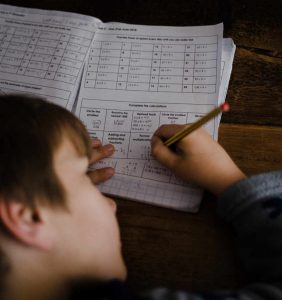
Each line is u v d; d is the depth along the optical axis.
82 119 0.68
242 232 0.56
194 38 0.72
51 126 0.51
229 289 0.56
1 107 0.51
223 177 0.60
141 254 0.59
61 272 0.52
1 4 0.79
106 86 0.70
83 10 0.78
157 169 0.64
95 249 0.53
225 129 0.66
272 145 0.65
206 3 0.76
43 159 0.49
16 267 0.51
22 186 0.47
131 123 0.67
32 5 0.79
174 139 0.61
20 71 0.73
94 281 0.54
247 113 0.67
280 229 0.54
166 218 0.61
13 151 0.48
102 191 0.63
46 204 0.48
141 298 0.50
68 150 0.52
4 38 0.76
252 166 0.64
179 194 0.62
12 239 0.49
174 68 0.70
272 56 0.71
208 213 0.61
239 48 0.73
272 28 0.74
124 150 0.66
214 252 0.58
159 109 0.68
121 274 0.55
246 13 0.75
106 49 0.73
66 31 0.75
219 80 0.68
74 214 0.51
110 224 0.55
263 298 0.50
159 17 0.76
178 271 0.58
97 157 0.65
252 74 0.70
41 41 0.75
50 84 0.71
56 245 0.51
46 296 0.53
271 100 0.68
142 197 0.62
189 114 0.67
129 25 0.75
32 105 0.52
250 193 0.56
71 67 0.72
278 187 0.56
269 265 0.54
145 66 0.71
